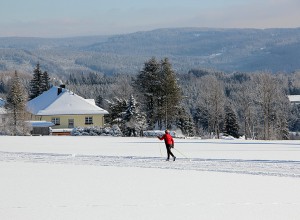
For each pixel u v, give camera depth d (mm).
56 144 44250
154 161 28141
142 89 94875
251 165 25844
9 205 15344
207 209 14703
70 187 18812
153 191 17922
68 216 13812
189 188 18562
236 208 14836
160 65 94000
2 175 22219
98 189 18359
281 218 13500
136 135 75938
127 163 27297
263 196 16828
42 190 18109
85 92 169500
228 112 104562
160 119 93062
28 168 24875
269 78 90500
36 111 86625
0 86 189125
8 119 72875
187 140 56281
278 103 107625
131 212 14320
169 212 14305
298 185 19172
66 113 85562
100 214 14062
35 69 124688
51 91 93062
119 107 84625
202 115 116875
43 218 13562
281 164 26219
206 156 31031
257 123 104562
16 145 42562
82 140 52250
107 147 39969
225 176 21797
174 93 92688
